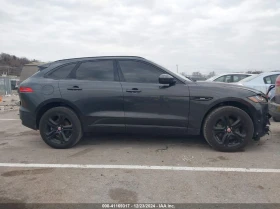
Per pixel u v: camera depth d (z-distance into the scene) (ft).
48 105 15.40
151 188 10.22
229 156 13.91
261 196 9.58
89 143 16.47
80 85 14.93
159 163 12.90
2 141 17.28
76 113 15.23
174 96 14.40
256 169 12.11
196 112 14.42
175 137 17.70
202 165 12.62
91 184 10.55
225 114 14.30
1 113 32.24
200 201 9.23
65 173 11.68
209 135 14.48
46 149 15.34
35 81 15.35
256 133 14.56
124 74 15.08
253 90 15.02
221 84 15.01
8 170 12.03
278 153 14.44
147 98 14.53
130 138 17.48
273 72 29.01
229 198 9.43
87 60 15.58
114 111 14.82
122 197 9.52
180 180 10.94
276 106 17.78
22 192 9.88
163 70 14.89
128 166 12.51
